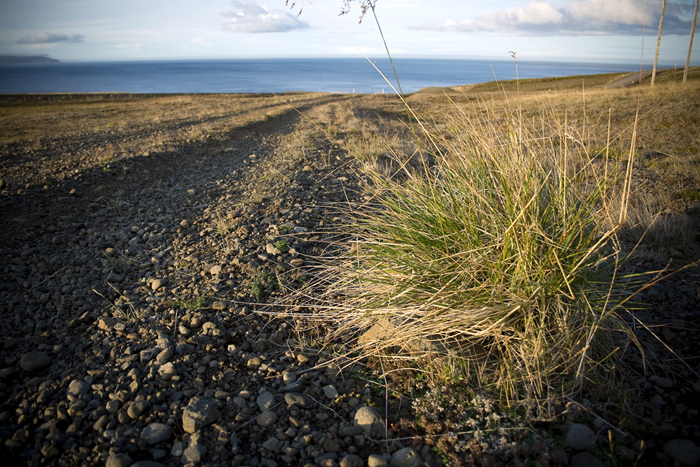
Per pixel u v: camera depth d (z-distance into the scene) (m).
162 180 7.25
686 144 7.43
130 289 3.34
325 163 7.84
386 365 2.41
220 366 2.43
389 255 2.72
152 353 2.48
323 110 21.59
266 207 5.34
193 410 2.00
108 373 2.32
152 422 2.01
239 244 4.12
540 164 2.64
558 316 2.20
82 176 6.94
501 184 2.49
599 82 37.84
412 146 8.16
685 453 1.67
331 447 1.87
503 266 2.34
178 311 2.98
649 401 2.03
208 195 6.17
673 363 2.27
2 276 3.50
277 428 1.99
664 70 27.89
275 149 10.22
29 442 1.89
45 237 4.42
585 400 1.99
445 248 2.47
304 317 2.98
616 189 4.95
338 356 2.55
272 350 2.64
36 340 2.64
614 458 1.71
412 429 1.98
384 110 23.45
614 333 2.43
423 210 2.77
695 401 2.01
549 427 1.91
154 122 17.44
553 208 2.42
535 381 2.07
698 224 3.93
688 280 3.07
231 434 1.93
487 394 2.09
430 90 44.59
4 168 7.54
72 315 2.94
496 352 2.37
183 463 1.78
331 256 3.68
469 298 2.30
